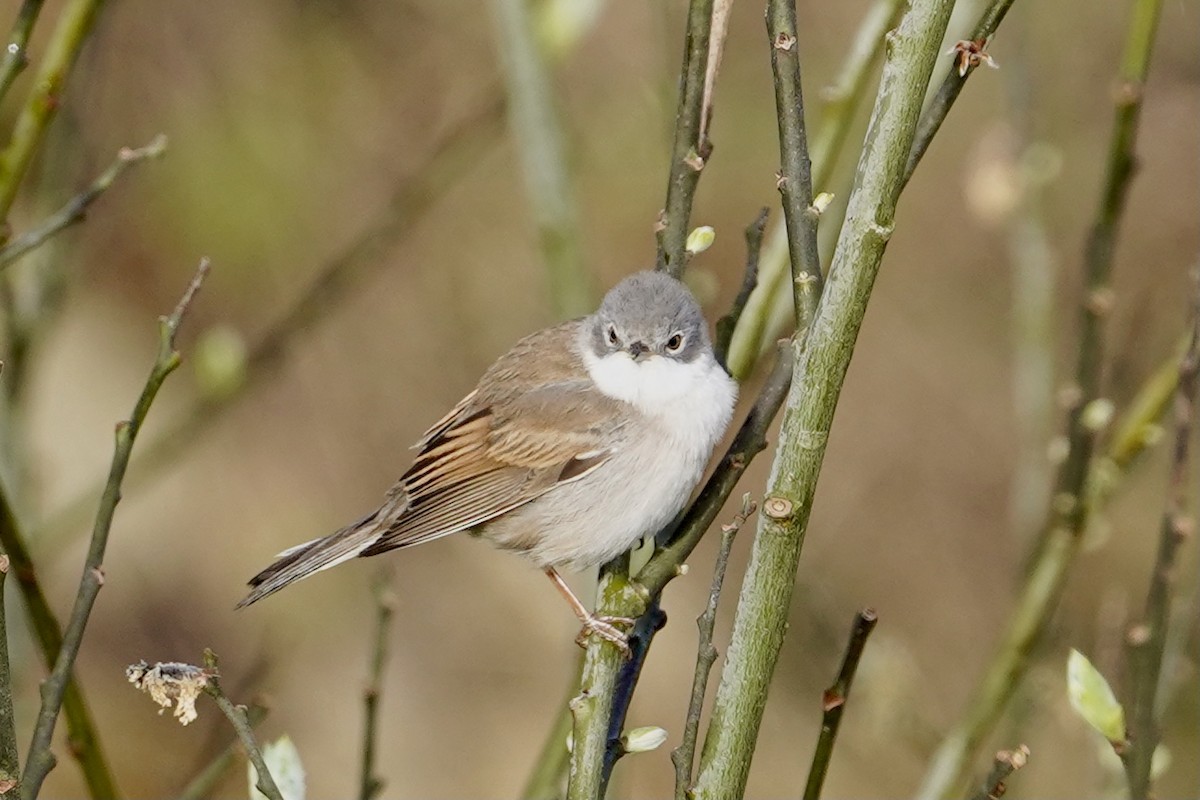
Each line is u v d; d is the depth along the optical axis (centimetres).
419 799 1447
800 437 479
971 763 764
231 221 1582
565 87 1560
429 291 1652
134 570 1498
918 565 1537
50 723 518
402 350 1641
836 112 734
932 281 1634
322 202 1609
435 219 1662
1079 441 746
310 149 1617
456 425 854
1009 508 1548
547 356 852
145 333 1563
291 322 999
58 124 905
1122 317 1295
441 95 1642
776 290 746
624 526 802
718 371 779
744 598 492
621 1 1584
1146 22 722
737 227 1552
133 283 1576
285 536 1554
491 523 839
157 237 1574
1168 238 1556
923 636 1491
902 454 1587
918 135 491
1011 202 890
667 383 776
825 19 1606
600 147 1556
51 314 888
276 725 1455
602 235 1554
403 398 1628
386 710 1500
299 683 1496
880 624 1494
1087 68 1546
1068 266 1455
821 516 1563
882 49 738
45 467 1259
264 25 1636
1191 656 875
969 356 1609
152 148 710
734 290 1534
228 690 1405
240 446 1588
